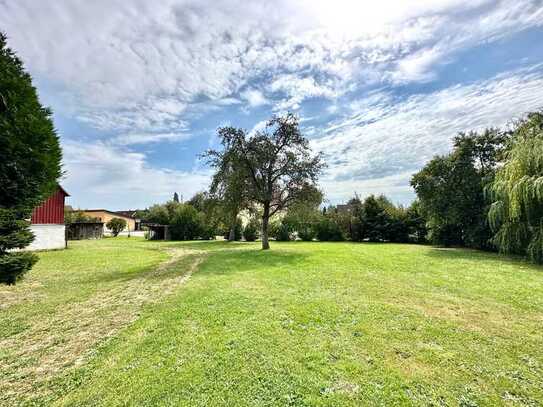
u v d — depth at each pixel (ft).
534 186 33.83
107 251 53.67
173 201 117.50
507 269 30.73
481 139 54.60
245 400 8.10
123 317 15.80
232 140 52.16
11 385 9.16
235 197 51.70
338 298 18.78
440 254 45.44
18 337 13.12
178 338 12.46
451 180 57.26
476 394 8.39
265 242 55.52
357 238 90.22
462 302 17.89
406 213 83.82
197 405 7.89
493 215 41.42
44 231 56.13
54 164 28.86
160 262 38.58
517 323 14.26
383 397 8.23
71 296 20.48
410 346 11.61
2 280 21.86
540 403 7.98
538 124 42.42
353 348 11.41
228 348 11.40
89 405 8.06
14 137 23.73
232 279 25.31
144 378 9.32
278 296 19.34
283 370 9.70
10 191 23.70
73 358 11.01
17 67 25.79
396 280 24.61
